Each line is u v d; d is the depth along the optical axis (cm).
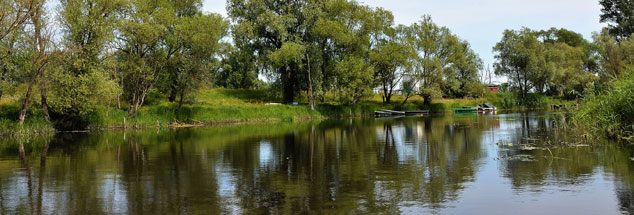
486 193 1022
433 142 2181
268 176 1294
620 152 1574
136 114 3834
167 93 4831
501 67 7781
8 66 2775
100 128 3578
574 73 7431
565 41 9650
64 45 2952
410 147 1984
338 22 5303
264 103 5531
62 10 3030
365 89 5391
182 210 910
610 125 1891
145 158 1717
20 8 2703
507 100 7606
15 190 1127
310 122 4494
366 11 5478
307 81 5384
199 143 2297
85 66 3122
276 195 1038
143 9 3716
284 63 4847
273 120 4769
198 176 1305
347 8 5375
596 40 7088
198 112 4322
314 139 2473
